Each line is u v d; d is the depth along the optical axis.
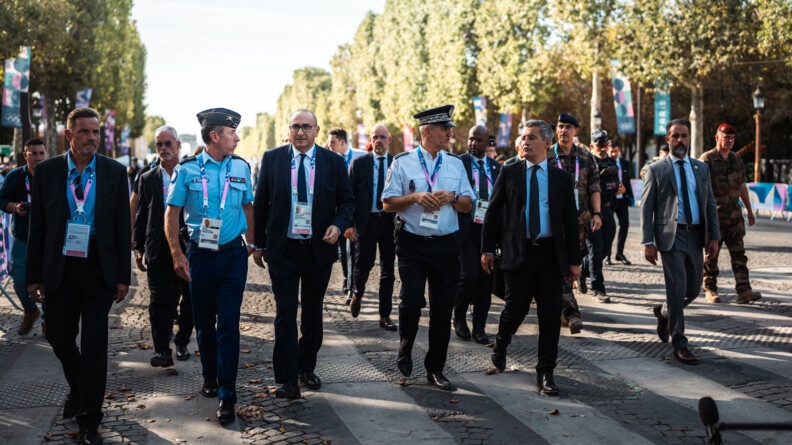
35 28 29.23
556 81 36.56
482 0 40.22
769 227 19.00
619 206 12.16
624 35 25.45
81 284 4.50
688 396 5.26
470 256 6.73
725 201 8.54
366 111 61.88
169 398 5.28
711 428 2.90
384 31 57.25
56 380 5.74
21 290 7.23
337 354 6.46
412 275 5.45
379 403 5.14
